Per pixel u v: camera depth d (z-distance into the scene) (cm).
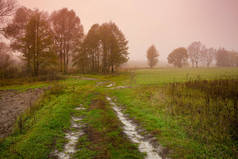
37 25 3338
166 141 770
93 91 2302
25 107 1320
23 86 2467
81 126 966
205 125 924
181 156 641
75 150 672
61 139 767
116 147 698
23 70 3497
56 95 1773
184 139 791
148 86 2575
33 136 743
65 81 3078
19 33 3225
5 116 1084
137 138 822
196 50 9925
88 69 6038
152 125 995
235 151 659
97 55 5897
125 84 3142
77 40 4916
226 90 1540
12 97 1722
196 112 1149
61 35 4681
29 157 588
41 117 1025
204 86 1836
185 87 1945
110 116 1143
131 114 1262
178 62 9575
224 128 832
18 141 708
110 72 5719
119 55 5281
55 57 3678
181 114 1169
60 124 944
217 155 643
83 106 1447
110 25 5434
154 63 8912
